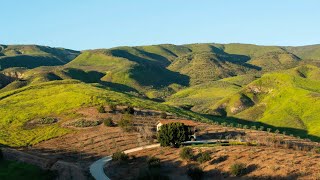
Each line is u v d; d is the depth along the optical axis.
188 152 59.06
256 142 68.38
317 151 61.25
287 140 83.62
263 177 48.06
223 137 84.94
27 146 76.12
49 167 52.91
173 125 71.81
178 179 52.47
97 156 69.56
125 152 70.44
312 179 45.94
